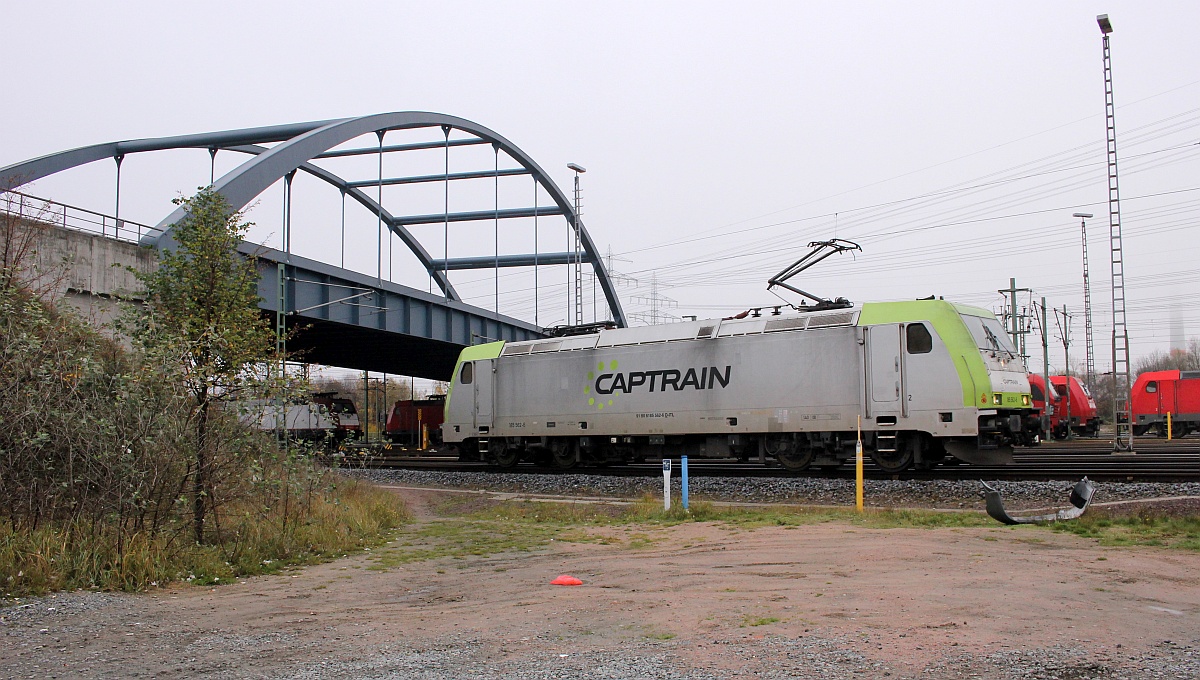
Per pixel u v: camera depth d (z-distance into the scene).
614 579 9.17
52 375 10.77
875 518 13.35
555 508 17.03
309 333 38.19
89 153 35.31
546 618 7.14
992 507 11.94
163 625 7.37
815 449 20.75
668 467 15.44
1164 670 5.13
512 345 26.42
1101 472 18.11
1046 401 39.94
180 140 37.91
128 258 23.44
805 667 5.34
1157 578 8.00
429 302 40.38
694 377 22.23
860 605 7.05
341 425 49.16
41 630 7.16
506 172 61.50
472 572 10.39
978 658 5.39
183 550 10.55
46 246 20.53
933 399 18.56
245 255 22.34
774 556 10.16
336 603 8.49
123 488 10.55
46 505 10.62
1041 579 7.98
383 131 46.16
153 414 10.91
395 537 14.07
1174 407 44.56
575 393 24.48
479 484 22.58
